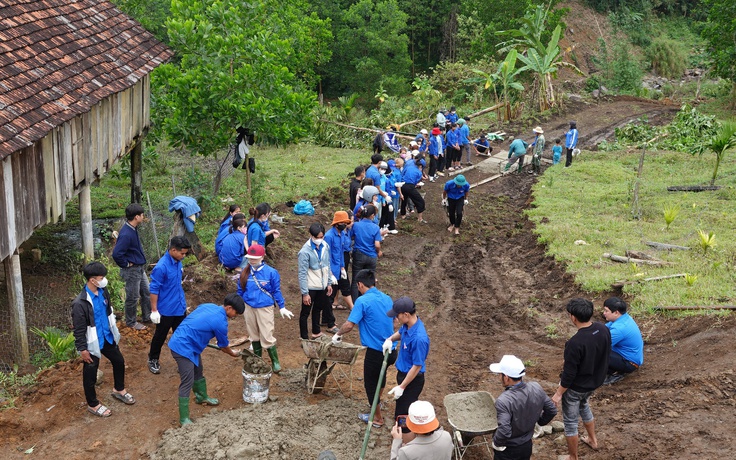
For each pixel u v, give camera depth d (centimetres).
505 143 2902
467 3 4469
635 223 1582
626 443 714
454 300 1292
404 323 707
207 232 1488
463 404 712
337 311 1196
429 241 1664
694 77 4934
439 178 2288
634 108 3644
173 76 1689
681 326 995
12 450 743
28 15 1134
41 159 997
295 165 2308
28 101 929
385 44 4884
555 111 3444
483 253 1581
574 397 669
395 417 733
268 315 890
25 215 950
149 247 1359
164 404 838
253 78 1680
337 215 1068
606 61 4509
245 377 823
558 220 1670
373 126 3008
